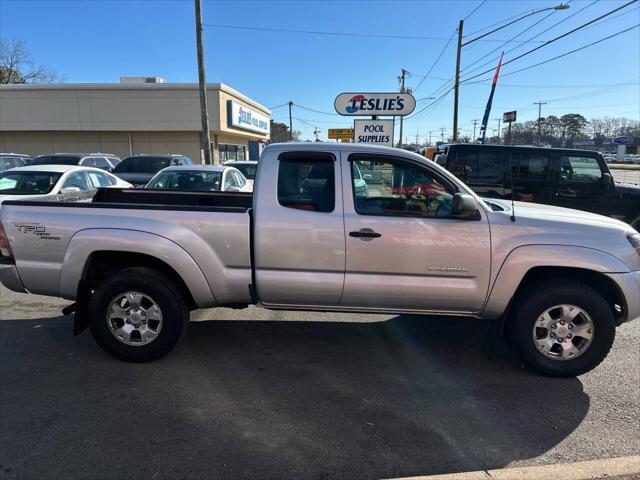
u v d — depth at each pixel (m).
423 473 2.57
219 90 27.12
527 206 4.23
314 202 3.66
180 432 2.92
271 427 2.99
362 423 3.05
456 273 3.61
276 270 3.70
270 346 4.29
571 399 3.40
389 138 13.97
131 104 27.28
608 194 8.48
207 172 9.54
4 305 5.32
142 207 3.72
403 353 4.18
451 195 3.63
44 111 27.42
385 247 3.59
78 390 3.42
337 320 5.00
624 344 4.45
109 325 3.81
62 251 3.72
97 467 2.57
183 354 4.08
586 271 3.67
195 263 3.69
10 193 8.12
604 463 2.64
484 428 3.02
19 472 2.52
